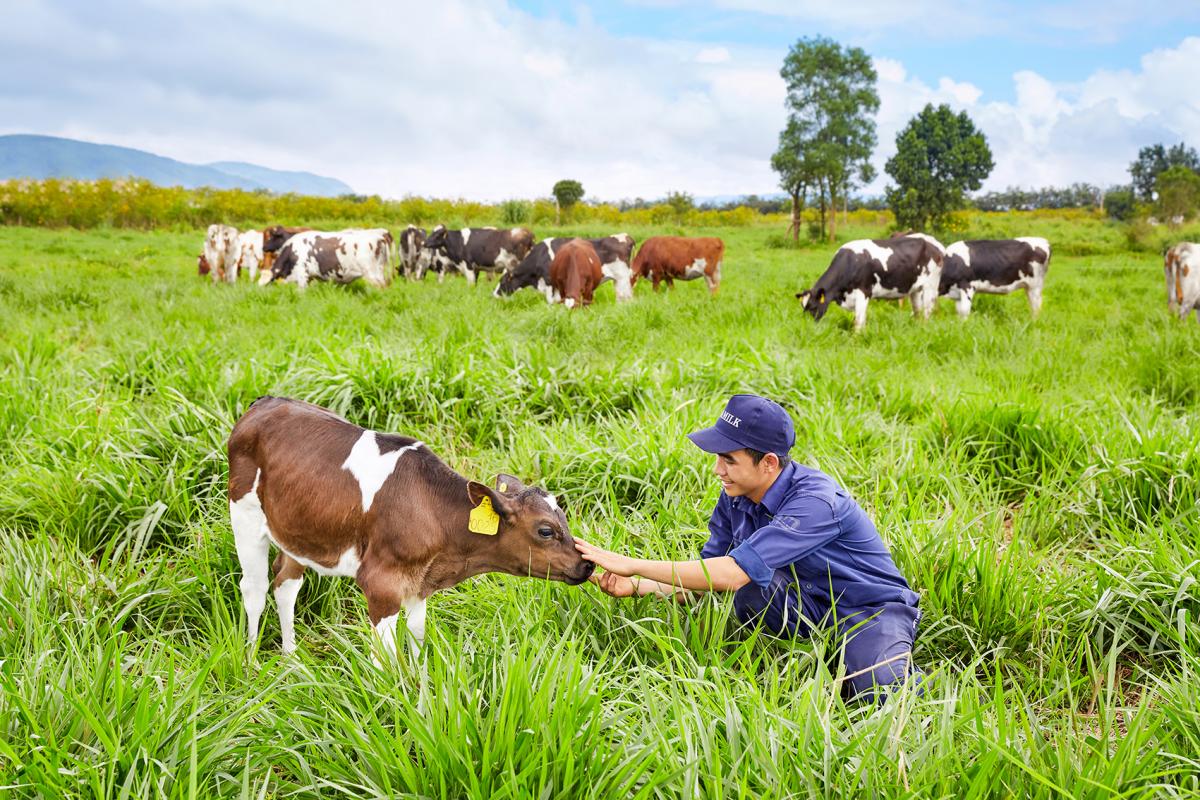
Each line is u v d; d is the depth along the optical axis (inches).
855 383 270.8
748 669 123.9
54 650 113.7
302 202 1768.0
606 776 91.5
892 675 125.8
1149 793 94.0
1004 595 143.4
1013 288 527.2
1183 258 490.6
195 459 189.8
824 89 1653.5
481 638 128.3
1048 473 203.3
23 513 176.4
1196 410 245.9
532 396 240.1
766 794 86.6
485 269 777.6
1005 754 91.0
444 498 128.1
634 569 129.0
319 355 254.2
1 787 90.0
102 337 349.7
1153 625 140.8
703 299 526.0
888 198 1686.8
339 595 155.6
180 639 146.1
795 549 128.5
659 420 212.5
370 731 100.0
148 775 91.7
